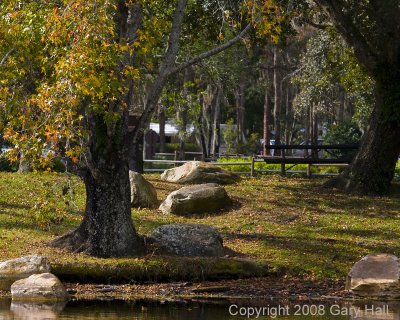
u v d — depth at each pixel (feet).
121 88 55.57
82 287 59.57
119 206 63.46
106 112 57.98
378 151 96.89
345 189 97.60
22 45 58.39
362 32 98.32
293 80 176.76
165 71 63.10
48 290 56.29
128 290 59.06
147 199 87.45
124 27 61.26
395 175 120.06
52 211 65.16
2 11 59.57
